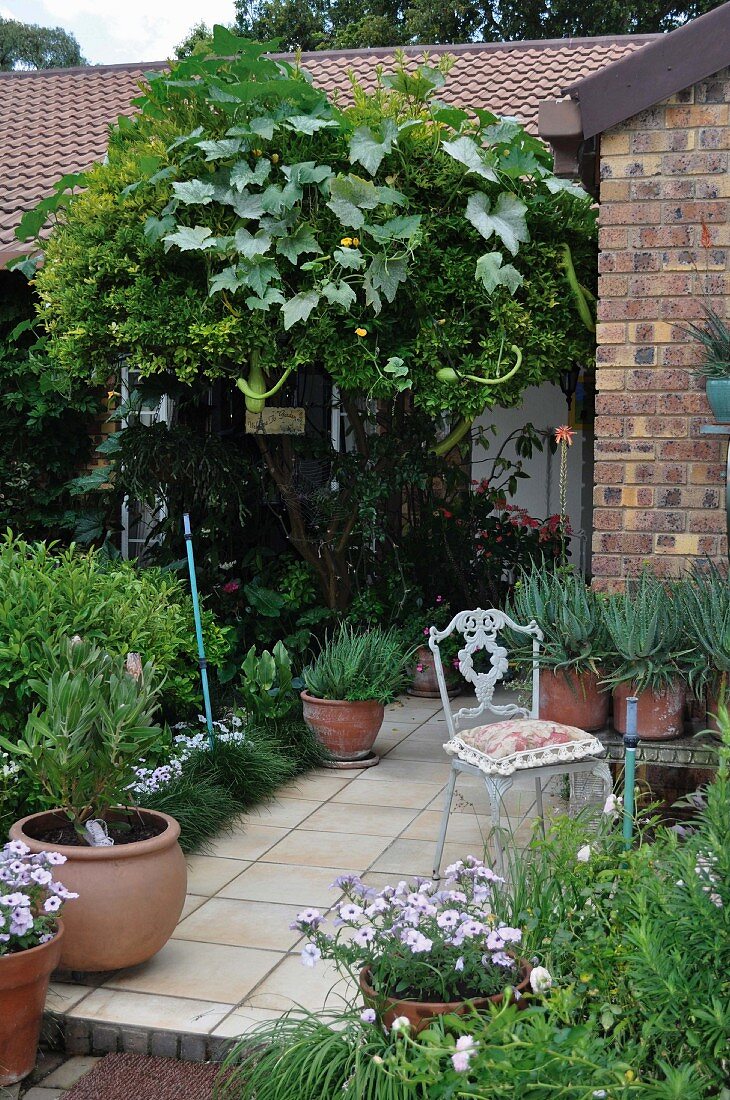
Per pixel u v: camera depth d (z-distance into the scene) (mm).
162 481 6812
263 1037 2609
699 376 4418
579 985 2365
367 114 5531
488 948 2432
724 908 2070
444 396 5766
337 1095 2260
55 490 8000
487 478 8641
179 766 4789
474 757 3883
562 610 4305
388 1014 2355
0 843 3949
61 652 3617
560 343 5746
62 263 5809
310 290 5469
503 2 17250
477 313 5738
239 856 4375
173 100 5617
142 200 5570
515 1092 1887
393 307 5699
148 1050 2955
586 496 8461
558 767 3859
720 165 4430
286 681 5840
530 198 5688
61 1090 2807
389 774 5562
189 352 5645
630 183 4527
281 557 7375
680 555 4566
